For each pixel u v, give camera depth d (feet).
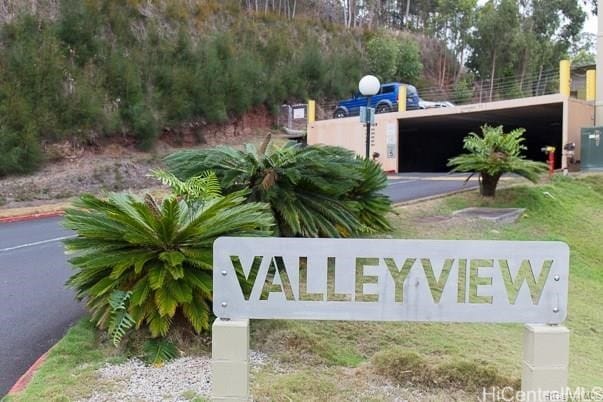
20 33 62.28
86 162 61.00
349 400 10.98
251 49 96.37
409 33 154.92
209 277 13.66
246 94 84.74
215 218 14.24
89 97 62.90
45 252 27.43
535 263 9.26
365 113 34.76
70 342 13.74
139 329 13.65
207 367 12.46
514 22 143.54
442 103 74.43
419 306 9.40
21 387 11.64
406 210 34.35
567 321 20.92
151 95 72.02
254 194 19.80
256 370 12.43
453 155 88.17
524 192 39.06
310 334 14.64
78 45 67.05
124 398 10.85
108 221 13.99
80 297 14.66
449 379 11.90
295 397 10.98
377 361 12.51
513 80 132.67
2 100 55.93
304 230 19.77
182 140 75.00
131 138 67.46
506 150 37.47
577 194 42.16
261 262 9.52
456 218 32.91
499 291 9.33
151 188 58.18
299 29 115.34
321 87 102.58
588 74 57.26
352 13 160.86
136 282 13.82
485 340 16.34
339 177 21.07
